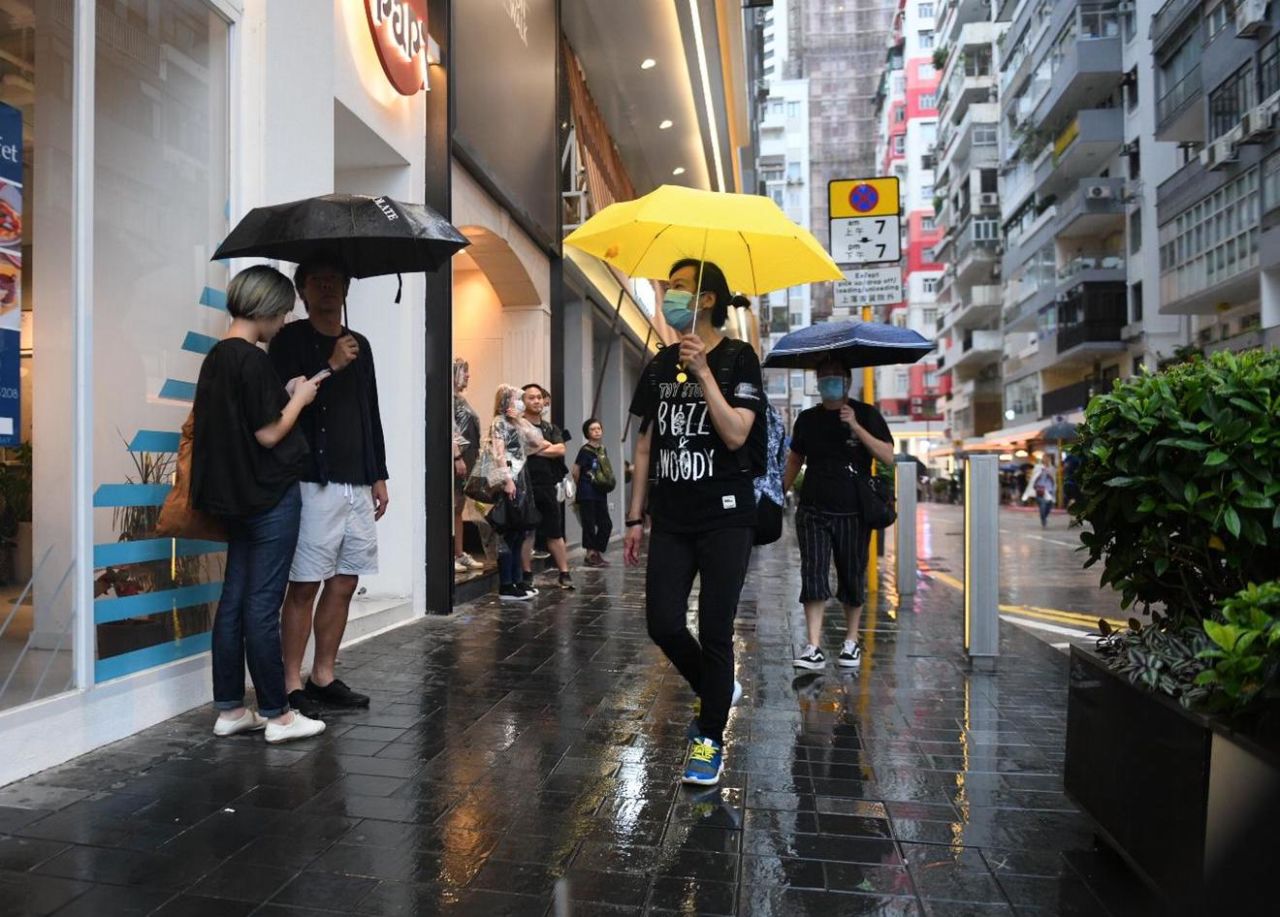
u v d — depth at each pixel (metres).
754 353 3.58
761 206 3.48
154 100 4.19
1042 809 3.23
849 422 5.45
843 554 5.55
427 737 3.94
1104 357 36.06
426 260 4.29
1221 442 2.66
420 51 6.85
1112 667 2.77
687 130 18.42
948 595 9.09
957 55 53.25
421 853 2.77
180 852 2.74
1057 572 12.59
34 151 3.60
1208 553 2.83
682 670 3.70
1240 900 1.99
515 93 9.62
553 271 11.67
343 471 4.17
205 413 3.56
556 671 5.23
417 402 6.99
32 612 3.42
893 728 4.24
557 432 9.09
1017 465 44.50
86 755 3.58
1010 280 45.81
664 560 3.54
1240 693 2.06
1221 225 24.47
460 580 7.97
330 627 4.41
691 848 2.86
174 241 4.31
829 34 111.19
